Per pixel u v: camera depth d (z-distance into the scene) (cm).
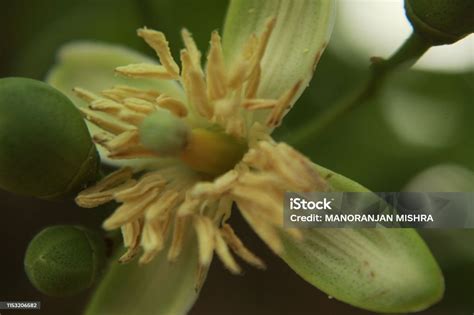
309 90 12
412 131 12
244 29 10
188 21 12
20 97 10
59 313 14
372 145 12
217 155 10
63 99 10
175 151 10
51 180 10
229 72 10
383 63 11
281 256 10
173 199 10
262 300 14
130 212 10
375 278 10
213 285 14
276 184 10
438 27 10
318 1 10
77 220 14
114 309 10
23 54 13
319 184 10
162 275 10
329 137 12
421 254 10
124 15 13
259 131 10
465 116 12
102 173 10
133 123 10
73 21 13
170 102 10
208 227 10
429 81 12
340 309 14
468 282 12
